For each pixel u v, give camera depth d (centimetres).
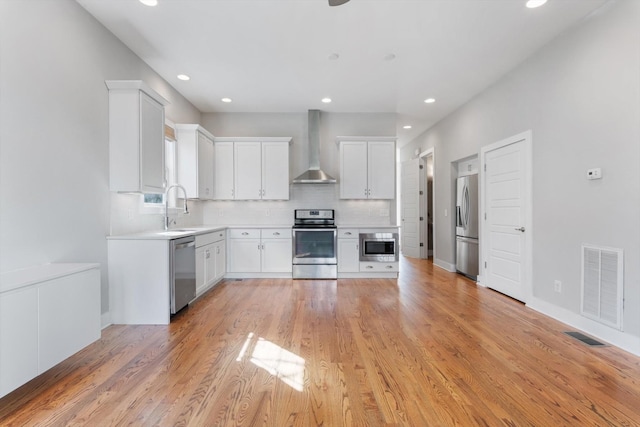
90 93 269
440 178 582
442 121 570
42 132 224
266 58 347
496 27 288
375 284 450
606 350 236
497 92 401
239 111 530
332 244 486
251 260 486
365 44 319
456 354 230
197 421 157
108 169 290
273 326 287
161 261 294
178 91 441
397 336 263
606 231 252
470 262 480
